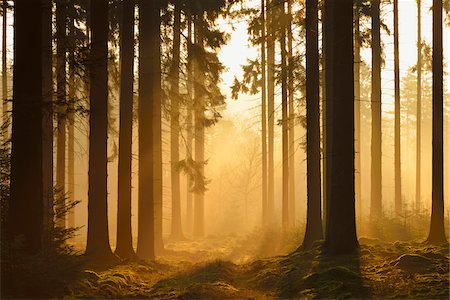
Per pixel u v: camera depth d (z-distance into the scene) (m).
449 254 14.80
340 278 13.04
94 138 17.33
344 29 16.78
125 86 18.70
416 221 24.84
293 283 13.56
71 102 14.03
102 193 17.33
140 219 20.19
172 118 27.41
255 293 13.13
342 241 16.66
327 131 22.59
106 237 17.22
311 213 20.70
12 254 10.84
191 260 23.00
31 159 12.73
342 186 16.78
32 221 12.62
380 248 16.73
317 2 21.89
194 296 12.35
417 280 12.20
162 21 26.09
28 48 12.84
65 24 21.88
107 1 17.11
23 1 12.87
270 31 25.25
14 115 12.78
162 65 25.97
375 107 29.75
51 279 11.17
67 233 14.48
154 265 18.36
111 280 13.37
